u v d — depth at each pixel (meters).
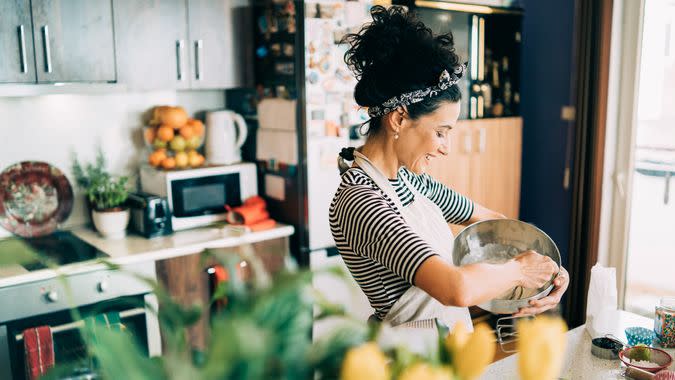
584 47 3.21
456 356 0.59
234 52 3.02
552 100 3.72
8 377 2.31
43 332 2.23
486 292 1.26
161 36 2.80
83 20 2.60
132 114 3.11
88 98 2.98
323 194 2.93
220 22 2.96
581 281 3.40
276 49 2.92
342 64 2.89
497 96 3.60
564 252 3.77
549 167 3.79
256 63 3.07
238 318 0.50
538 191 3.88
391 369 0.57
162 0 2.78
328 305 0.55
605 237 3.36
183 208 2.94
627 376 1.33
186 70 2.89
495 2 3.45
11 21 2.43
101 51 2.65
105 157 3.06
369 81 1.38
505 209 3.72
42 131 2.88
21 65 2.48
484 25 3.44
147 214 2.79
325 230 2.96
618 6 3.13
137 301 0.58
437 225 1.51
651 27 3.12
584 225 3.36
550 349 0.58
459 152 3.41
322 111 2.86
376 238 1.30
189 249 2.66
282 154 2.97
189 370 0.48
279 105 2.95
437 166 3.32
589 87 3.23
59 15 2.54
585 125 3.26
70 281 2.37
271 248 2.90
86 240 2.78
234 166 3.06
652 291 3.35
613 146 3.29
